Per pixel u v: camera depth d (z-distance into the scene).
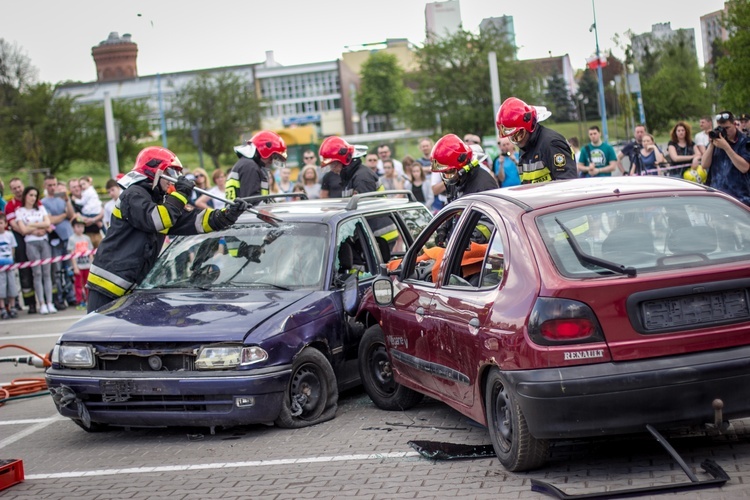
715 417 5.09
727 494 4.84
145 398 7.16
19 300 18.89
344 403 8.19
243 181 11.19
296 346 7.26
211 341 7.03
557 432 5.12
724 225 5.54
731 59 28.02
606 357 5.07
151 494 6.07
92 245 17.73
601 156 17.48
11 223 16.77
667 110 41.84
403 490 5.59
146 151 8.33
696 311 5.14
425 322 6.64
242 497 5.81
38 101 60.88
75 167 68.75
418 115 56.59
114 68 114.00
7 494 6.36
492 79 33.25
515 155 15.68
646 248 5.37
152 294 8.16
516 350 5.24
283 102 96.31
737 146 9.95
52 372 7.41
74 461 7.12
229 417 6.99
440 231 7.66
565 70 57.88
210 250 8.48
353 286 7.86
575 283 5.14
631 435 6.13
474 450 6.23
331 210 8.67
